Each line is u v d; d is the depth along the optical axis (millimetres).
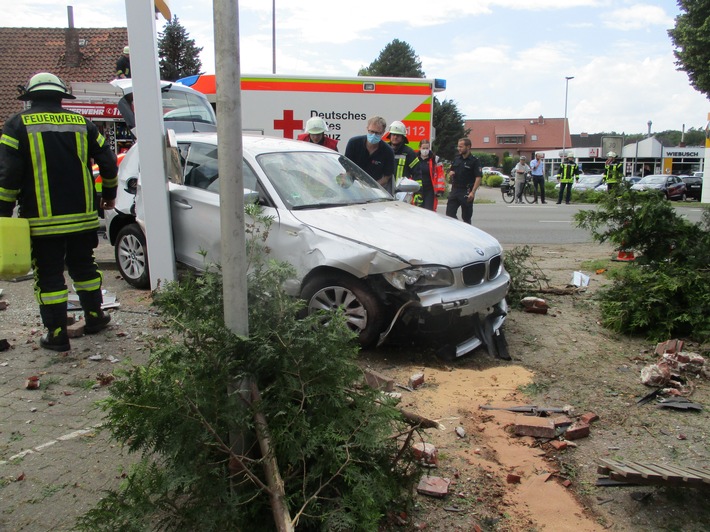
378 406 2721
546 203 25219
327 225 5109
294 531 2414
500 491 3164
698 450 3590
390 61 63969
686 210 21359
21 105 29109
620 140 41000
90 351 4973
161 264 6242
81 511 2908
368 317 4883
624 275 6148
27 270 4516
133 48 5848
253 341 2582
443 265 4797
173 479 2348
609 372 4781
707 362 4965
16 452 3418
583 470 3385
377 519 2504
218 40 2422
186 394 2350
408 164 9703
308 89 12234
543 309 6277
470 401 4203
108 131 13945
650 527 2916
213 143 6328
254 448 2572
